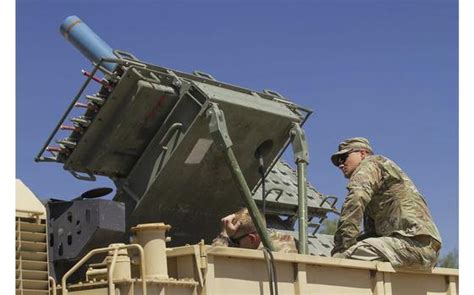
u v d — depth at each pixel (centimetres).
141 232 478
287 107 727
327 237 888
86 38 768
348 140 684
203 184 682
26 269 437
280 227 838
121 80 638
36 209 450
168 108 657
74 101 648
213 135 628
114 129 653
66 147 666
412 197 648
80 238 563
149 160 664
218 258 489
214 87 669
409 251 623
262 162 705
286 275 528
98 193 609
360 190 636
